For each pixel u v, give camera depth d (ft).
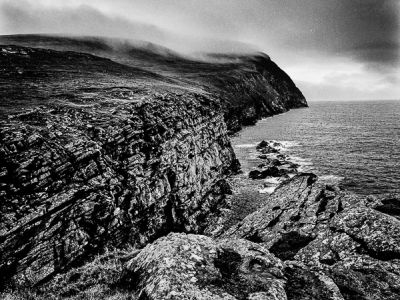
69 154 80.43
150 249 40.04
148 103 134.92
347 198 76.18
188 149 145.79
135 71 281.33
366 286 39.58
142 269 37.37
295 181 97.25
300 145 294.05
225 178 190.08
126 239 87.97
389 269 44.42
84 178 80.33
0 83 134.82
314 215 72.74
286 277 37.50
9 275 57.00
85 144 86.63
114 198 87.20
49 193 70.38
